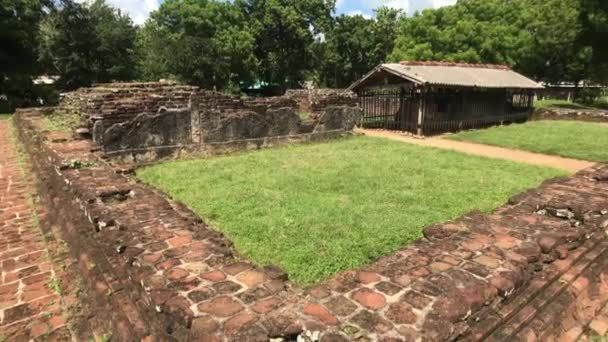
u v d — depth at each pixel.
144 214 3.86
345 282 2.68
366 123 18.94
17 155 10.06
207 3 40.03
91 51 29.52
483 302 2.45
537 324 2.74
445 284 2.56
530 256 3.00
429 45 31.56
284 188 7.57
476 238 3.31
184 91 11.05
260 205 6.49
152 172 8.98
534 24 27.06
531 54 27.25
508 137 14.81
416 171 9.13
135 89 11.40
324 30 45.84
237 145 11.90
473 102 18.55
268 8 40.97
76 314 3.56
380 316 2.23
